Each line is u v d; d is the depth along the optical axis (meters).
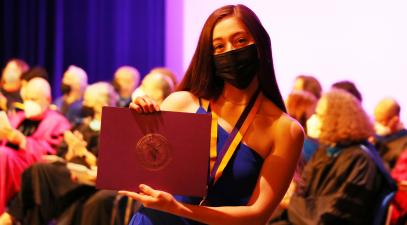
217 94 2.25
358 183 4.71
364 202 4.72
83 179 5.31
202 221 2.02
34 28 10.52
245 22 2.13
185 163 2.04
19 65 7.54
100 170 2.05
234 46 2.14
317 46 8.51
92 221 5.18
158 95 5.32
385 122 5.99
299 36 8.60
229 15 2.16
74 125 5.93
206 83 2.22
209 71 2.21
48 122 6.12
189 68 2.28
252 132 2.16
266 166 2.14
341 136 4.84
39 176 5.38
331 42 8.41
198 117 2.04
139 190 2.03
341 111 4.88
